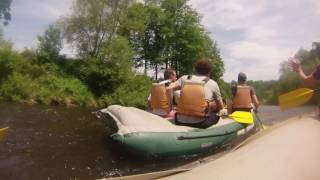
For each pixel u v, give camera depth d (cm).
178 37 3316
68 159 478
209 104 504
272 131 110
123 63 2725
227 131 531
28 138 620
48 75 2412
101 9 2900
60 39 2747
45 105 1842
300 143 90
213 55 3453
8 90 1998
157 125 471
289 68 257
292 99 245
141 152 441
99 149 532
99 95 2641
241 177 71
